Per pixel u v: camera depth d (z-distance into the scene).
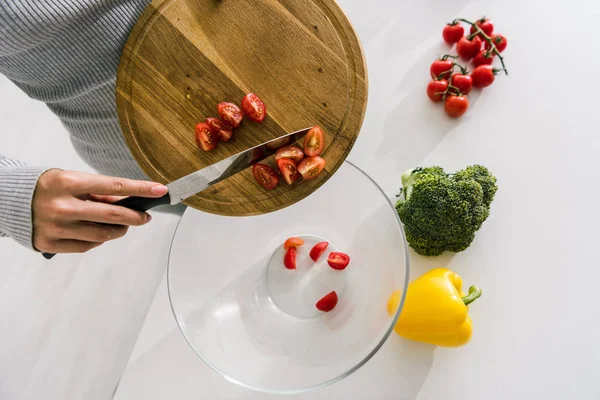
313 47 0.66
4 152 1.15
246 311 0.71
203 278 0.69
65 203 0.54
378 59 0.86
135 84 0.67
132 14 0.66
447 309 0.69
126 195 0.56
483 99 0.83
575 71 0.82
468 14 0.87
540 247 0.76
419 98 0.84
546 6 0.85
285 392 0.63
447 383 0.73
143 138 0.67
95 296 1.02
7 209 0.55
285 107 0.66
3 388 1.01
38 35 0.59
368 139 0.83
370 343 0.64
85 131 0.74
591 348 0.72
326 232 0.74
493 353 0.73
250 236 0.72
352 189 0.68
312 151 0.64
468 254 0.77
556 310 0.74
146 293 1.01
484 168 0.73
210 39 0.67
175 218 0.99
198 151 0.67
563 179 0.79
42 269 1.04
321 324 0.70
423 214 0.71
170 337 0.77
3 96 1.18
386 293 0.67
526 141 0.81
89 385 1.00
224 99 0.67
